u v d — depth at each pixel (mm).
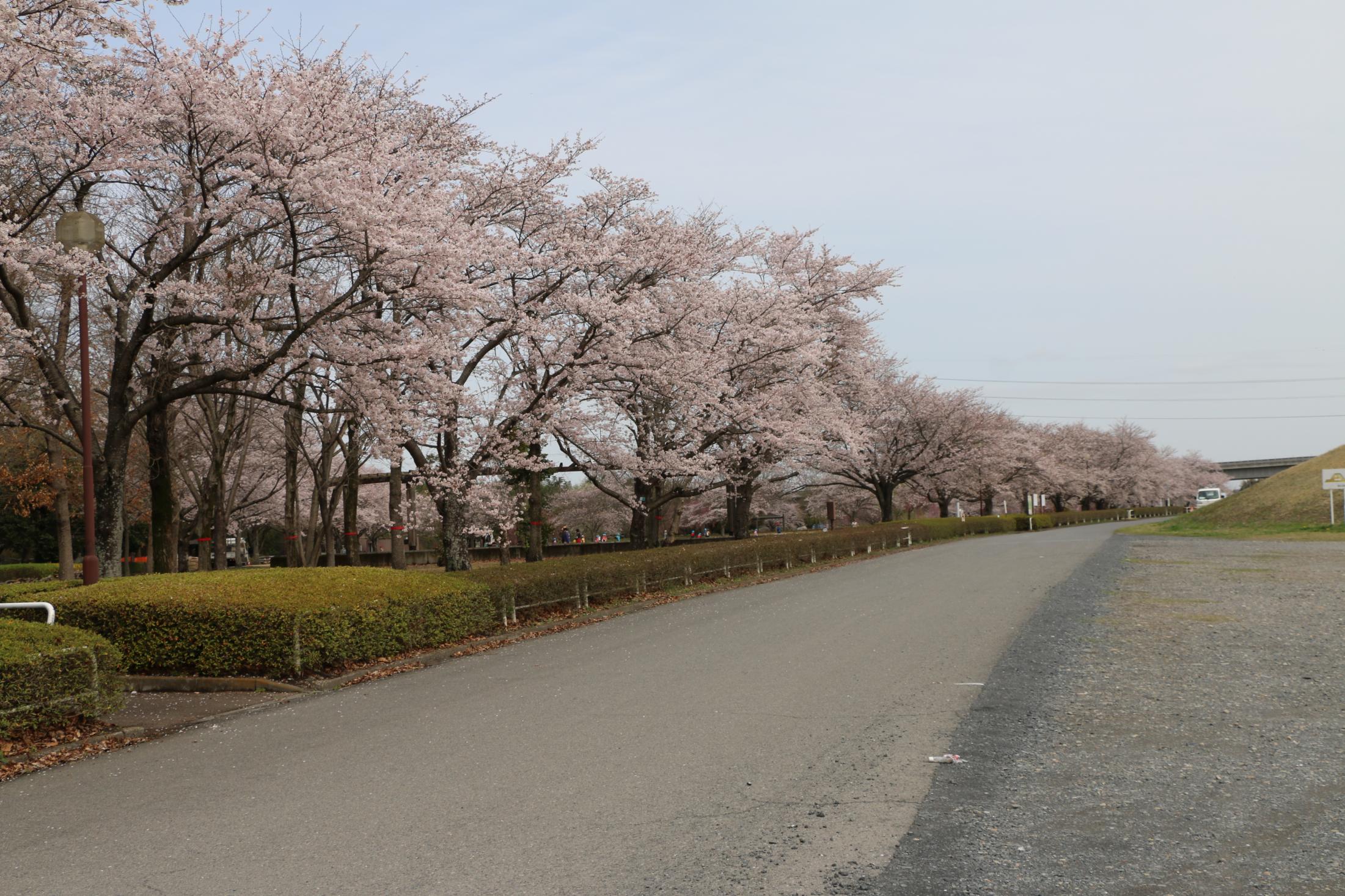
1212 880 3936
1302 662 8945
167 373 16281
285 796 5711
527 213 19016
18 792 6199
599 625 14844
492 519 24453
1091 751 6078
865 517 74000
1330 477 34938
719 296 22953
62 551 24953
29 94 12109
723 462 26000
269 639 9930
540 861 4395
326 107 13008
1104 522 70812
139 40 11820
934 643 10867
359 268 14992
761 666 9734
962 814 4895
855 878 4059
